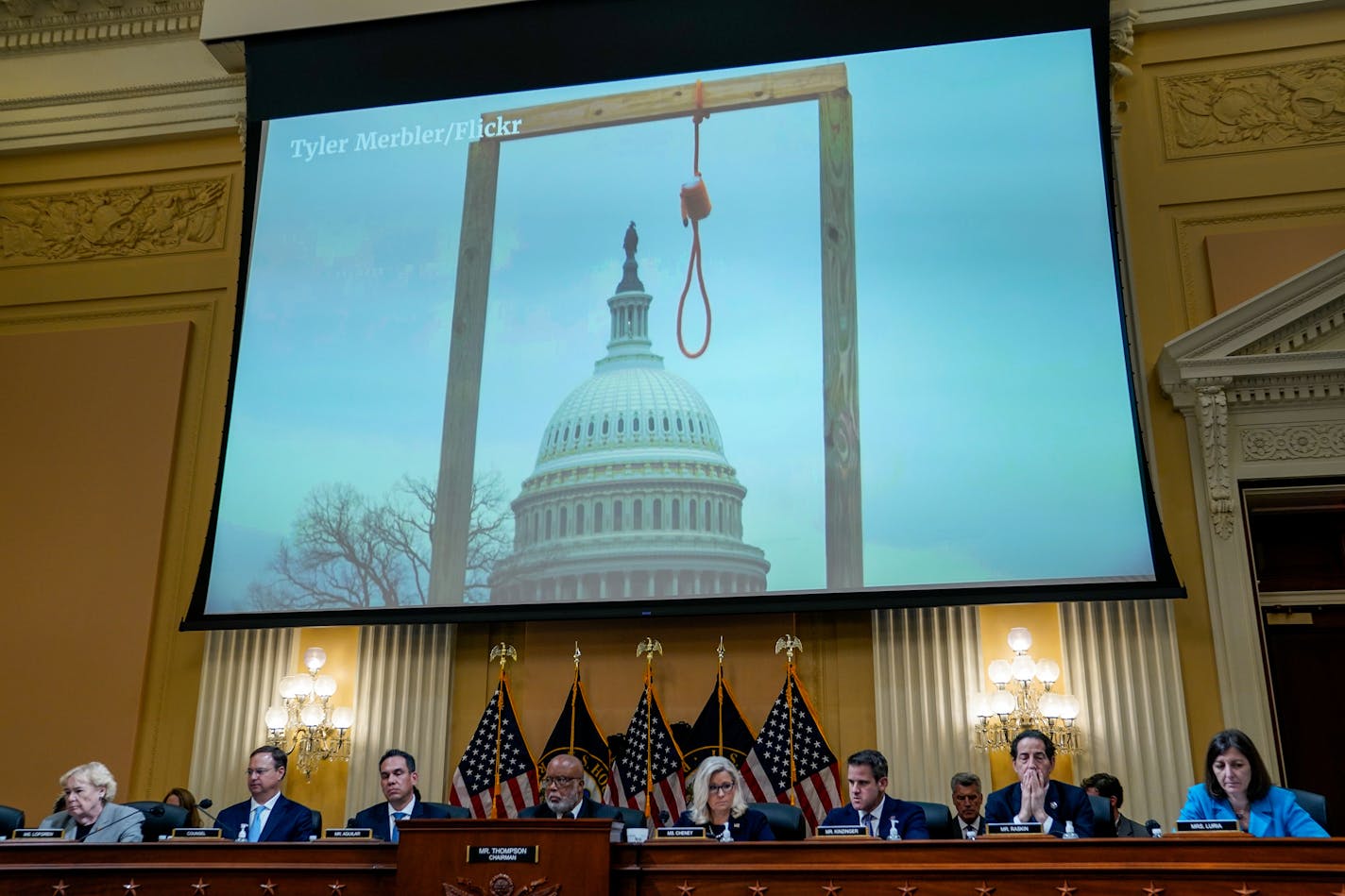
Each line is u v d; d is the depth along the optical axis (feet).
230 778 24.70
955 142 25.14
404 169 27.53
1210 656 22.58
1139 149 25.99
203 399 28.17
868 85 25.88
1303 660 23.97
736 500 23.99
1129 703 22.30
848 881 13.51
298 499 25.75
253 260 27.45
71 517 27.58
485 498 25.07
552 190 26.81
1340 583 24.18
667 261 25.82
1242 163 25.50
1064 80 24.98
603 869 13.48
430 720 24.34
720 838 15.98
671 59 26.91
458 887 13.55
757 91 26.43
